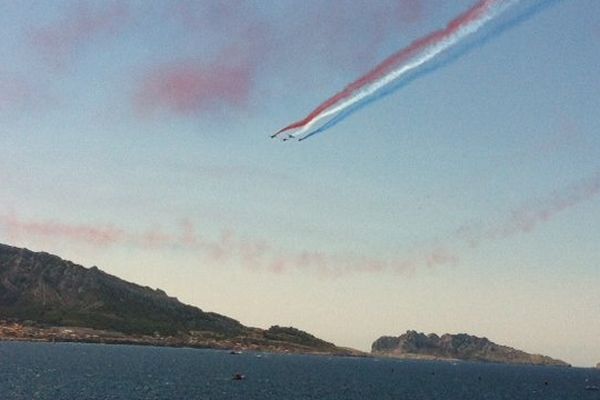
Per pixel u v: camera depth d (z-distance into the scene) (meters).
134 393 173.00
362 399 189.88
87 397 159.25
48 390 172.00
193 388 196.12
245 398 174.12
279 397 181.75
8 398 154.12
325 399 183.50
